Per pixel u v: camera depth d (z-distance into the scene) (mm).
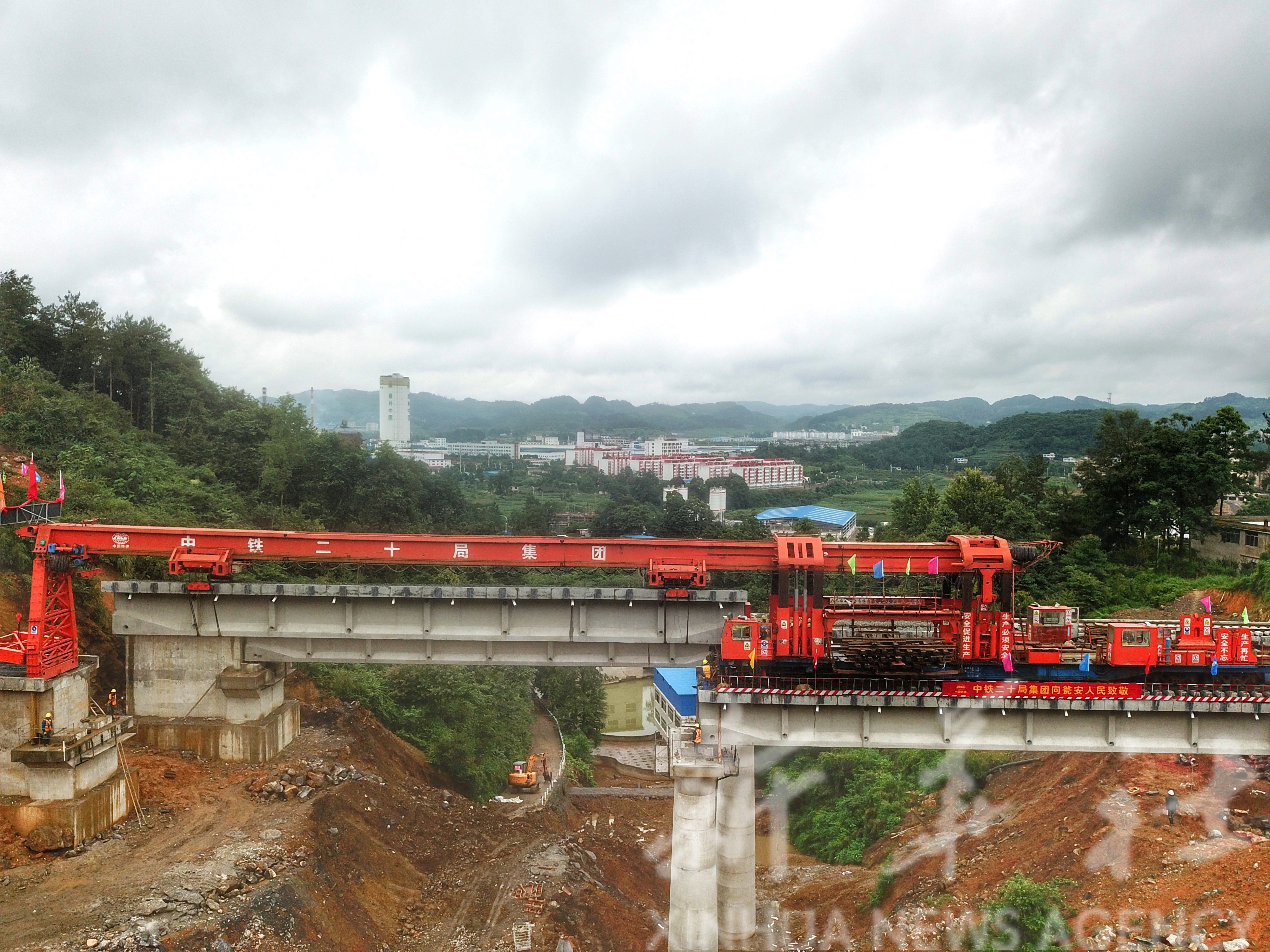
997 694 34094
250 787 40969
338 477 96875
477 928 37906
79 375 89875
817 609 34719
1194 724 34000
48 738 34594
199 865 33656
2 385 72625
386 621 40312
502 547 38156
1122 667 34594
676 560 37219
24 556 45812
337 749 47406
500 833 49719
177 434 87500
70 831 34031
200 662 43406
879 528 108688
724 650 35188
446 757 56281
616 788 72250
